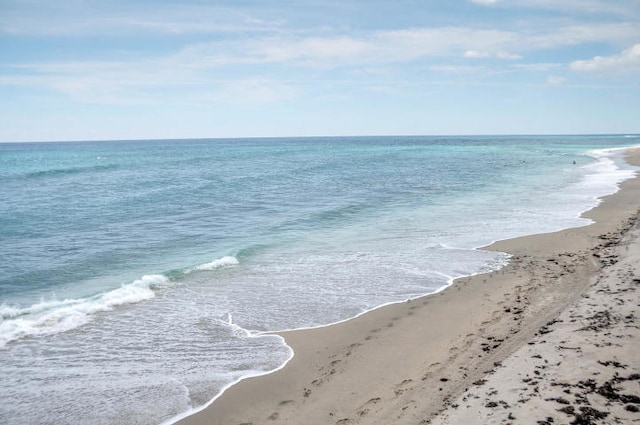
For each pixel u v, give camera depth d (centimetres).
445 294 1166
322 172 4594
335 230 1966
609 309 880
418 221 2119
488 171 4575
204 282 1301
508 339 840
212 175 4300
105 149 12862
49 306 1106
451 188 3284
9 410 682
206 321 1027
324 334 953
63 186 3403
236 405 698
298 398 712
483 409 595
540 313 956
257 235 1880
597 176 3825
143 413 679
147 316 1055
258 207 2528
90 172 4644
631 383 616
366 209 2459
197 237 1845
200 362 838
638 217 1934
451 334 912
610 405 573
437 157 7175
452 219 2141
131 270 1420
